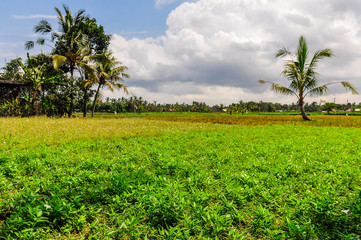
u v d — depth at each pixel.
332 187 3.34
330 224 2.54
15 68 28.17
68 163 4.73
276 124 17.80
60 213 2.55
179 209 2.69
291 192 3.38
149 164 4.73
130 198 3.03
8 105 17.53
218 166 4.64
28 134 8.45
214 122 20.34
